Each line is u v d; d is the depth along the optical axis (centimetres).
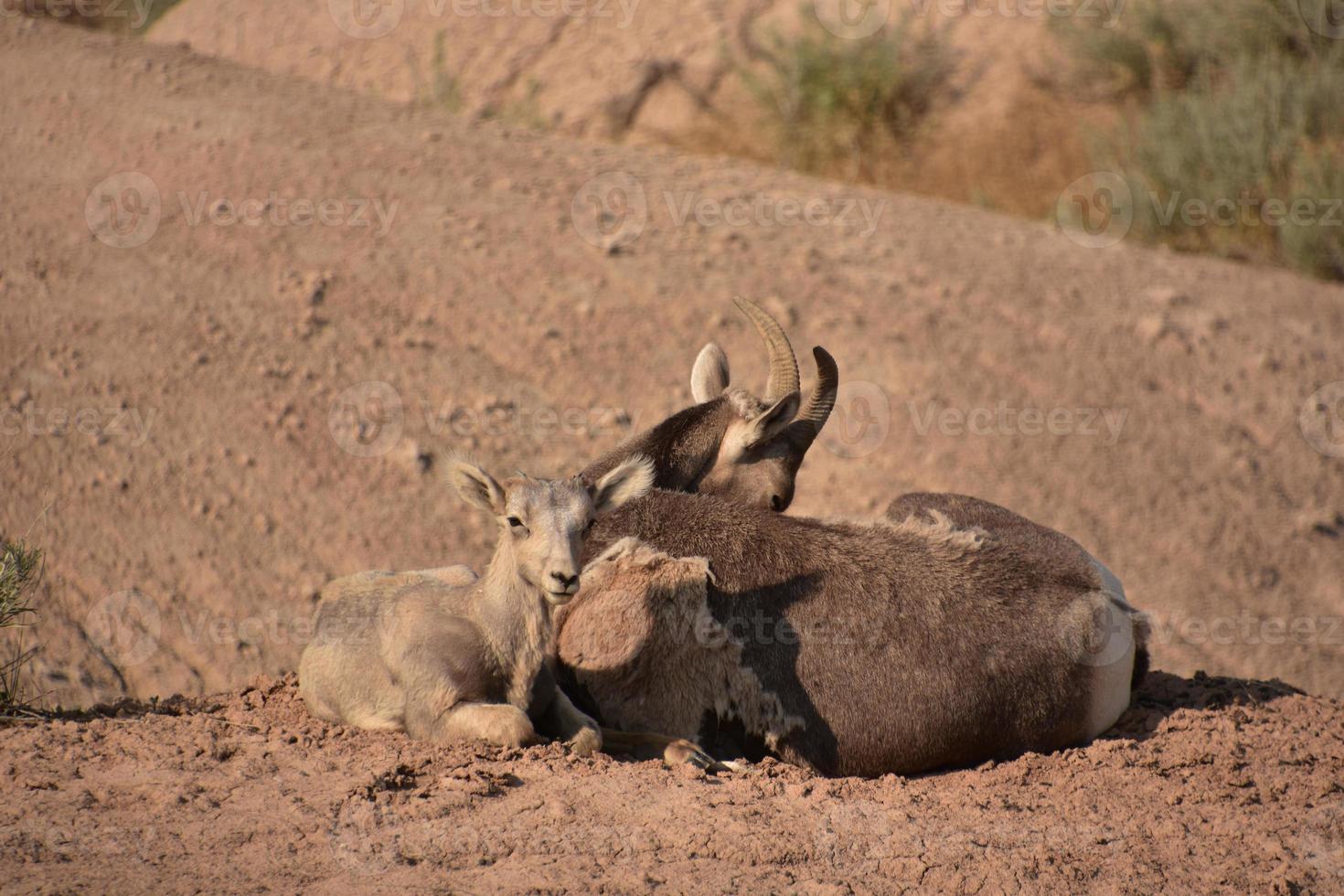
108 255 2681
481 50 4825
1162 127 3944
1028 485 2577
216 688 1908
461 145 3475
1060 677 1332
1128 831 1137
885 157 4341
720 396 1681
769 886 988
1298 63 4028
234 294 2652
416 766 1148
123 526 2133
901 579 1329
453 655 1233
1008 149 4309
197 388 2419
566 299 2820
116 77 3378
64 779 1117
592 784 1138
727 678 1288
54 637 1908
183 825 1033
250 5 5178
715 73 4631
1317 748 1352
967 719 1292
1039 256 3409
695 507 1370
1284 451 2786
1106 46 4309
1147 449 2725
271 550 2162
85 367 2400
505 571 1234
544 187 3303
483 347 2667
